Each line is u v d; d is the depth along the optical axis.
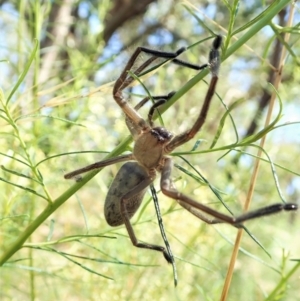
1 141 0.25
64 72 0.30
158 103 0.20
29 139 0.25
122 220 0.21
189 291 0.28
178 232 0.27
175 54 0.20
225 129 0.30
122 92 0.21
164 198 0.27
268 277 0.32
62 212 0.29
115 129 0.28
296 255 0.34
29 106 0.26
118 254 0.27
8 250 0.20
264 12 0.19
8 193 0.24
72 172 0.21
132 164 0.21
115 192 0.21
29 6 0.31
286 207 0.17
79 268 0.27
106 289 0.27
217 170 0.30
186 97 0.31
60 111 0.26
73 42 0.37
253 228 0.31
